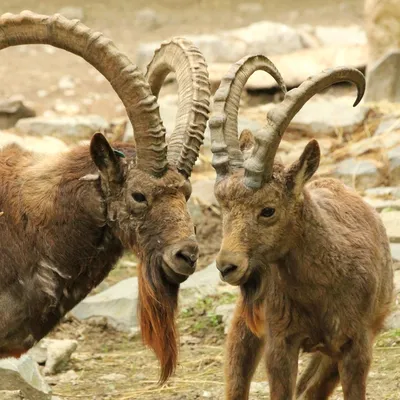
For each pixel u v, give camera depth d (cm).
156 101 2077
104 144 2062
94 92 5806
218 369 2880
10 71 6159
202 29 7125
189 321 3189
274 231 2077
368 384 2588
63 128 4581
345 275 2152
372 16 4856
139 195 2069
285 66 5462
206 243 3806
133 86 2070
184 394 2684
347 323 2172
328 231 2153
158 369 2934
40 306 2162
